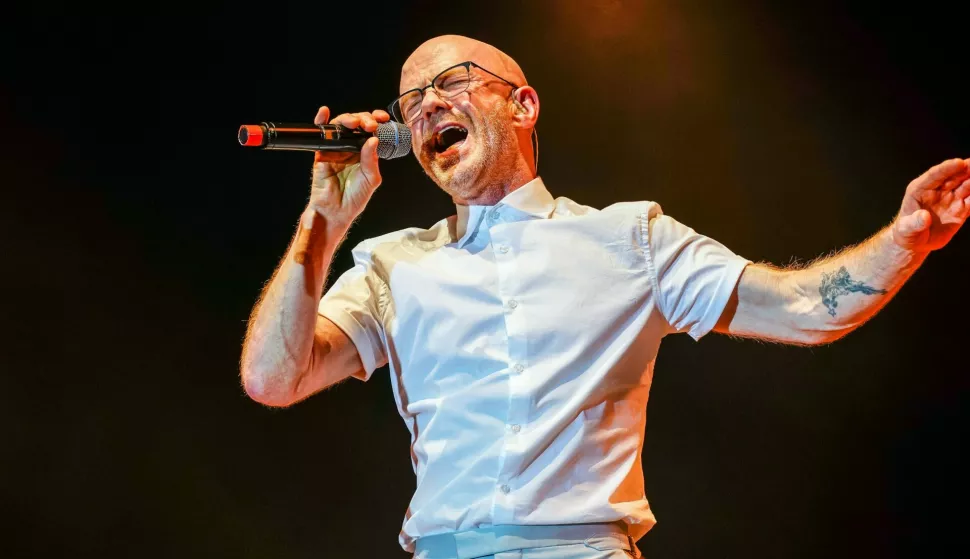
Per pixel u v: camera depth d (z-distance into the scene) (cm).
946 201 158
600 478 182
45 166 389
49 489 364
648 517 185
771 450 374
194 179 397
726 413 379
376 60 408
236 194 398
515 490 180
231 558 369
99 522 364
